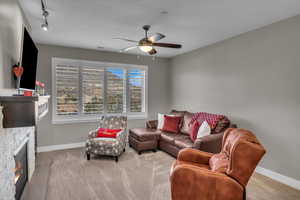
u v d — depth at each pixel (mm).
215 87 4016
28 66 2152
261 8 2416
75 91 4480
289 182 2695
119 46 4316
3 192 1544
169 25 3016
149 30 3248
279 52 2834
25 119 1657
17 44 2148
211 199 1718
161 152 4148
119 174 2994
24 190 2305
